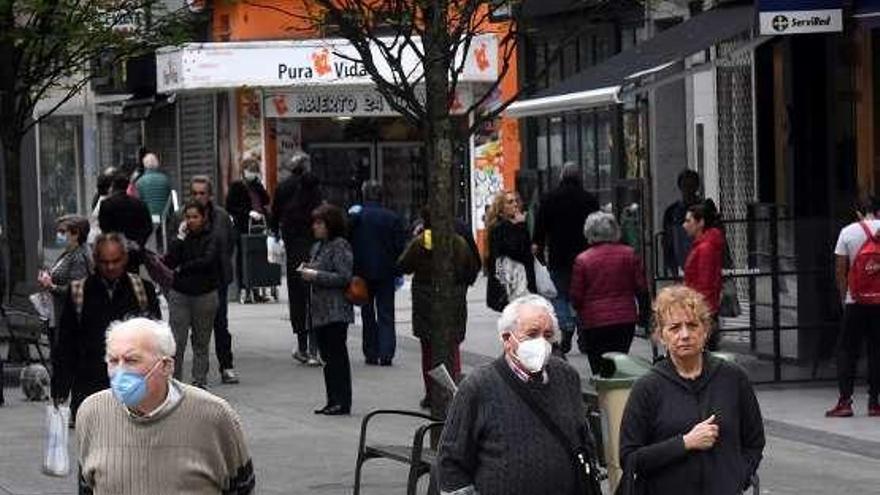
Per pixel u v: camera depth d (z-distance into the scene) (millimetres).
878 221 19141
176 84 42031
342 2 16625
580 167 33812
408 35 15648
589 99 23469
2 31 23703
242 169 37000
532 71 36344
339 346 19922
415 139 43344
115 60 25703
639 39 31734
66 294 15016
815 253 22047
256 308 33219
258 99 42656
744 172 27422
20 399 21625
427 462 13195
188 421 8359
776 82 24797
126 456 8320
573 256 23938
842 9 20953
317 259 19984
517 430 9352
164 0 31125
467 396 9422
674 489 9461
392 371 23906
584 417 9586
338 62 40844
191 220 21062
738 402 9570
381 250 24188
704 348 9664
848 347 19391
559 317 24203
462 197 39969
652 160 29516
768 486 15562
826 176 23594
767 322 22000
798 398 21172
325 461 17016
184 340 21172
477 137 39281
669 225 23578
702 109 29047
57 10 23984
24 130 24828
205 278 21062
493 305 21453
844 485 15602
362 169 43281
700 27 24844
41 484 15898
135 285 14969
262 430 19000
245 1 24859
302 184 24562
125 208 22516
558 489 9352
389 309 24406
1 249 23172
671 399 9516
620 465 9695
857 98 23109
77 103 47875
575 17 31016
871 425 18922
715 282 20953
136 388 8211
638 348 25047
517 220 21391
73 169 48781
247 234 33750
